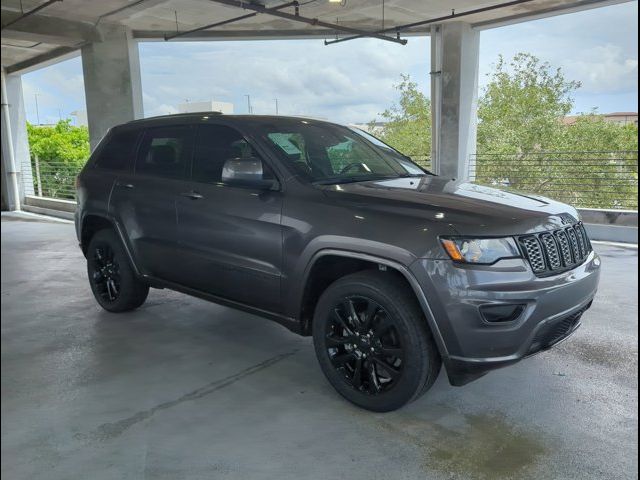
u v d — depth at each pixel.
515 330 2.51
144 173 4.19
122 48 11.77
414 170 3.92
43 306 5.06
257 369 3.52
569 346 3.85
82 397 3.12
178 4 10.14
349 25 11.69
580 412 2.88
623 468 2.37
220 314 4.72
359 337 2.89
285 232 3.12
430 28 11.56
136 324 4.46
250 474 2.37
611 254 7.17
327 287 3.23
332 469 2.40
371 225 2.76
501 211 2.70
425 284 2.55
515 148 18.23
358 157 3.73
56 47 13.47
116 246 4.46
